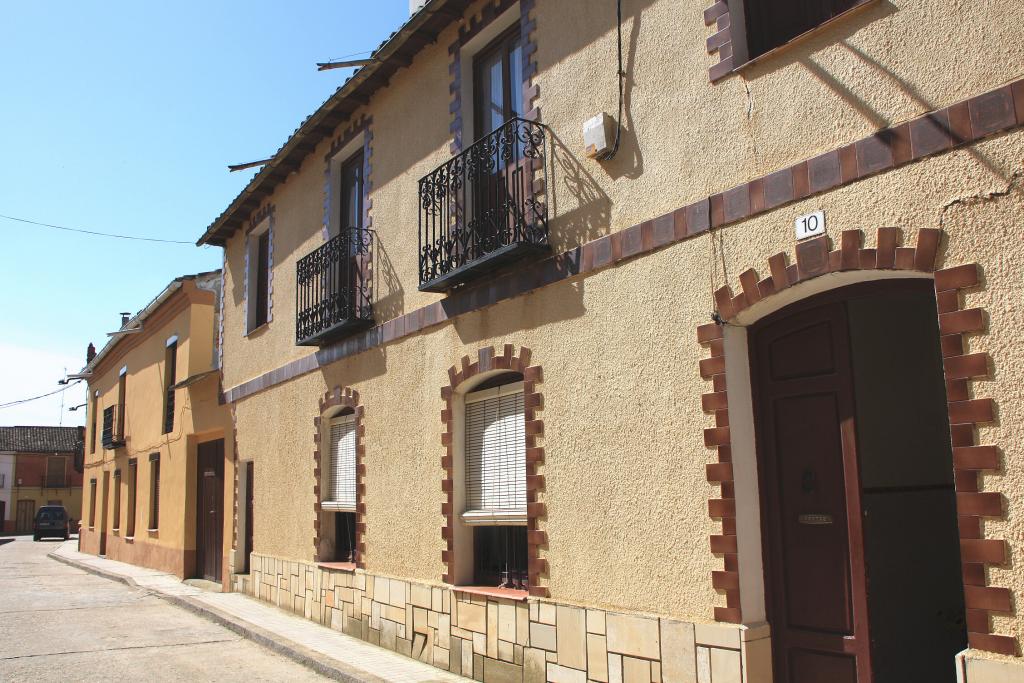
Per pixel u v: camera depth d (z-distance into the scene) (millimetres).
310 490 10750
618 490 5867
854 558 4781
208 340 16312
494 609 6988
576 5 6680
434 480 8016
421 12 8109
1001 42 4039
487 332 7383
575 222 6469
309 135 10891
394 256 9062
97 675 7758
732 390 5211
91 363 26297
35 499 55188
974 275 4016
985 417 3912
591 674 5918
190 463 16109
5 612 12219
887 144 4418
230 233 14430
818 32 4824
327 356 10430
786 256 4867
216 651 9008
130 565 20250
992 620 3816
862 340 5316
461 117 8047
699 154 5492
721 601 5078
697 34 5594
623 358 5922
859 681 4688
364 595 9102
